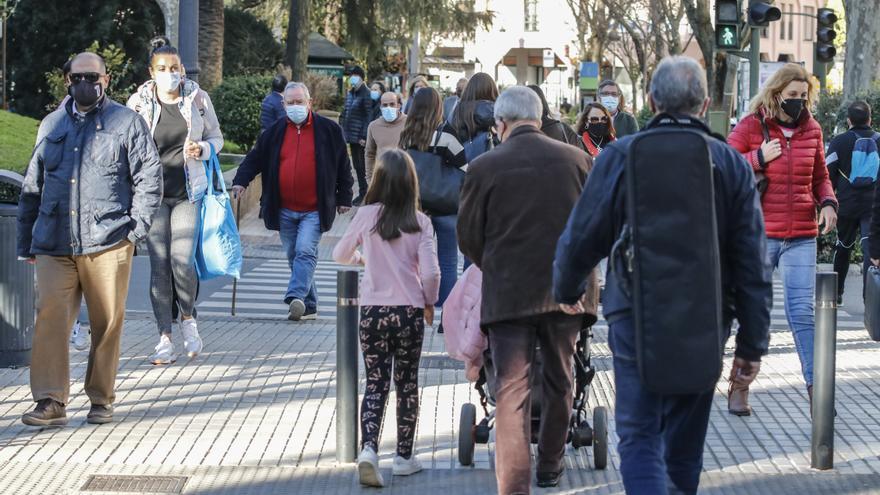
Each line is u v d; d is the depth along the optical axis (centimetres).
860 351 1462
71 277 1036
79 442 1000
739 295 666
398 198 909
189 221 1313
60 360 1041
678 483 697
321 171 1562
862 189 1762
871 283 1005
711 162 643
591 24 7294
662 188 632
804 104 1074
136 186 1026
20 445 985
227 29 5281
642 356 633
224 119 3731
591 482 907
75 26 4722
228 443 1006
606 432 931
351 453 953
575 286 686
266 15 6059
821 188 1101
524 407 803
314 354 1380
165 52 1304
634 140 641
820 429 945
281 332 1522
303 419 1087
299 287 1587
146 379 1233
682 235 630
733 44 2545
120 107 1031
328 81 4997
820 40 2900
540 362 892
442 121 1426
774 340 1538
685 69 673
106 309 1038
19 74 4766
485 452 991
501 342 813
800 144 1073
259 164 1582
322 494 875
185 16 2056
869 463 970
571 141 1202
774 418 1114
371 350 909
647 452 656
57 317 1034
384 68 5900
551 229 805
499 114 842
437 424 1080
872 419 1116
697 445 692
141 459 958
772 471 943
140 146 1023
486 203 816
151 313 1628
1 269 1252
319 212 1574
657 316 631
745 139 1083
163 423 1066
